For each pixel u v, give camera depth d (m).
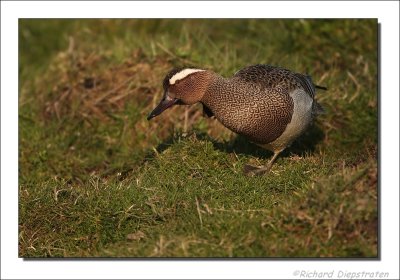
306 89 13.56
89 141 16.84
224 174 13.12
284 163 13.66
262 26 19.81
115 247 11.45
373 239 10.56
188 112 16.36
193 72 12.91
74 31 21.92
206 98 12.95
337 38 18.59
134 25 21.19
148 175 13.42
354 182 11.05
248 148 14.39
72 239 12.13
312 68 17.95
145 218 11.95
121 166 15.59
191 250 10.66
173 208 11.95
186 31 19.00
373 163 11.41
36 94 18.64
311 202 10.80
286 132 13.11
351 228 10.55
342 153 14.89
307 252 10.44
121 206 12.20
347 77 17.55
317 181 11.33
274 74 13.19
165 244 10.77
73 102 17.77
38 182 14.88
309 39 18.78
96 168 16.20
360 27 18.66
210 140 14.33
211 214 11.33
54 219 12.46
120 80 17.86
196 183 12.73
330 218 10.55
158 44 18.17
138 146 16.50
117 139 16.78
